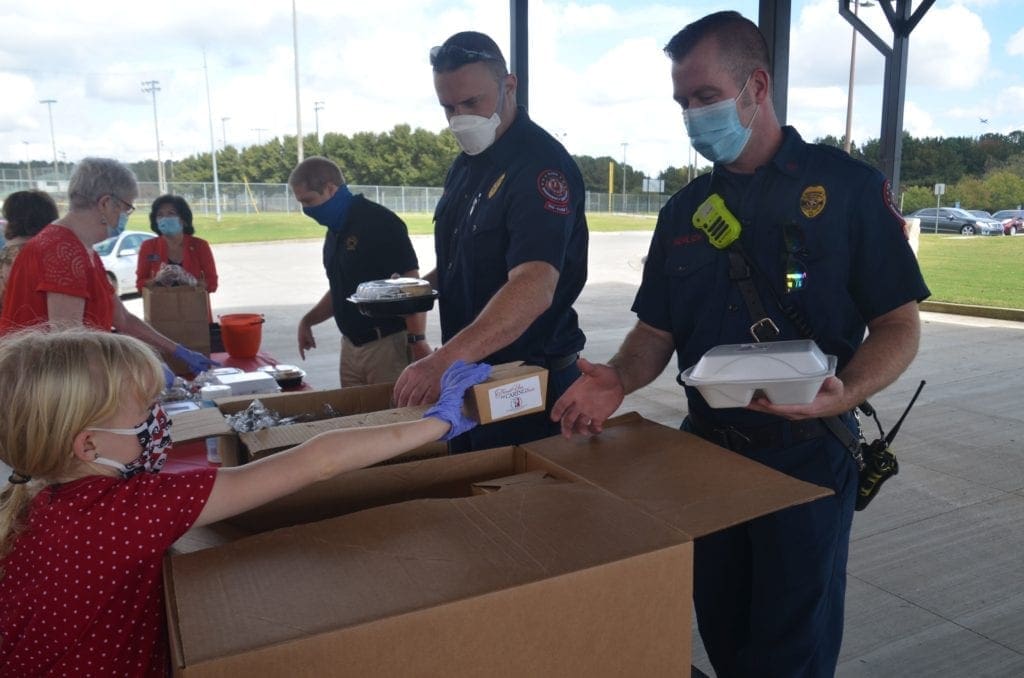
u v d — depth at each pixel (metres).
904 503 3.54
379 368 3.03
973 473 3.91
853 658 2.35
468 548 0.84
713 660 1.67
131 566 0.93
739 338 1.49
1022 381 5.83
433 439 1.15
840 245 1.40
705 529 0.90
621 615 0.82
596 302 11.11
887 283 1.39
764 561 1.47
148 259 4.89
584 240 1.96
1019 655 2.36
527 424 1.92
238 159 51.22
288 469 1.01
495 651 0.75
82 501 0.95
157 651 0.96
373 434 1.09
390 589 0.75
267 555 0.84
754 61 1.41
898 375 1.32
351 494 1.12
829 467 1.45
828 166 1.43
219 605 0.73
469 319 1.98
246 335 3.46
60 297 2.25
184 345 3.46
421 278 2.33
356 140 45.62
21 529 0.96
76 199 2.35
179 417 1.44
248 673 0.65
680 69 1.43
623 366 1.53
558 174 1.79
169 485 0.95
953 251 16.64
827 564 1.45
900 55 7.57
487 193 1.86
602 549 0.83
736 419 1.49
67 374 0.94
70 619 0.92
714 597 1.62
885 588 2.77
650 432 1.29
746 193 1.50
